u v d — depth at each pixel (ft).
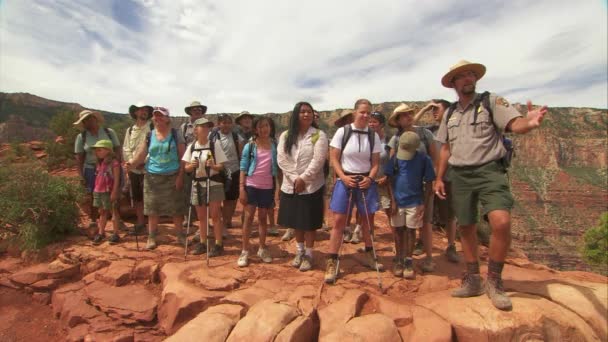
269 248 19.61
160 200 19.04
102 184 19.83
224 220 22.21
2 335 14.75
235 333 10.99
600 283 14.85
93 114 21.42
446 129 13.48
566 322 11.17
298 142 15.79
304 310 12.18
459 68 12.44
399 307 12.37
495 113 11.96
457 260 17.34
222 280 14.71
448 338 10.77
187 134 24.31
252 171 16.75
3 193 20.01
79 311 14.87
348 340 10.60
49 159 51.13
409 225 14.61
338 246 14.80
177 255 18.34
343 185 14.92
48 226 20.22
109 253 18.58
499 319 11.19
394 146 15.71
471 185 12.42
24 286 17.17
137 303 14.75
